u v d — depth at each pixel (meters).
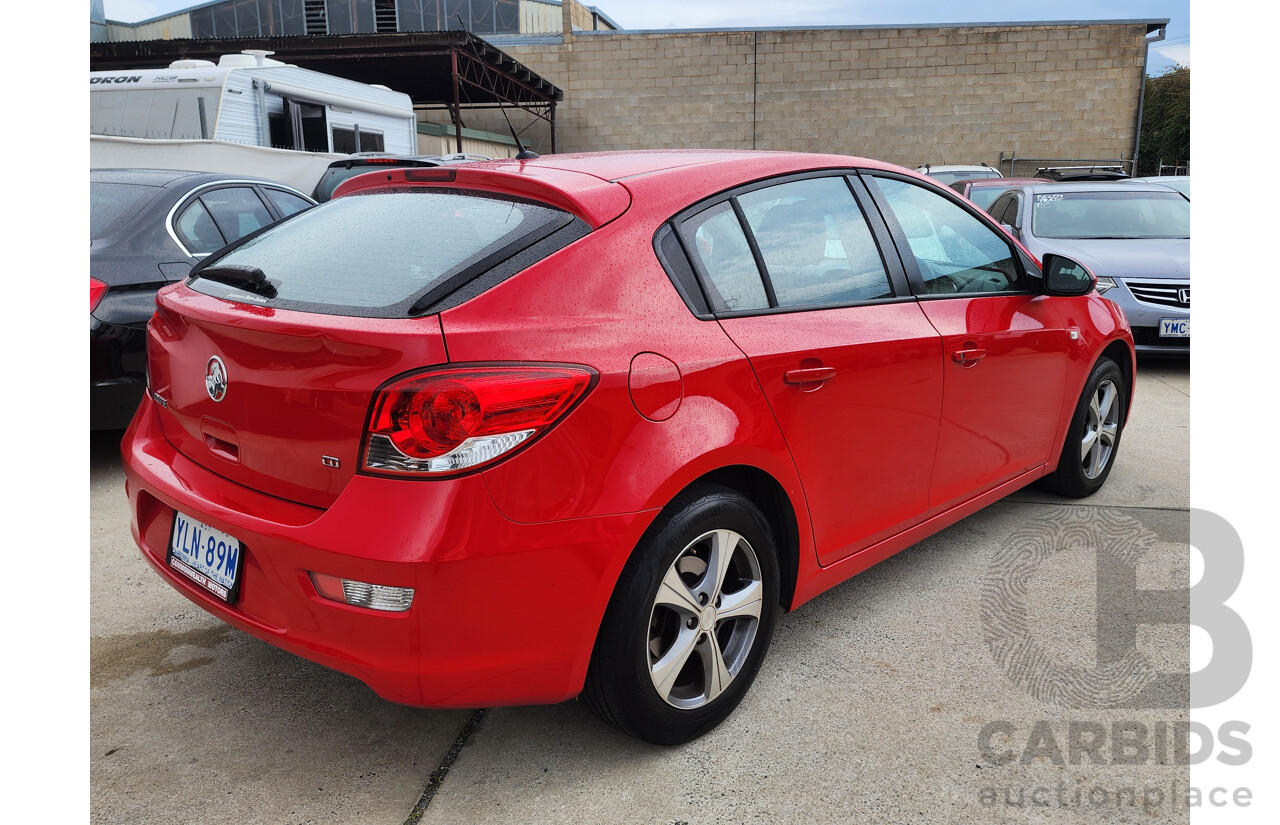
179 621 2.73
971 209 3.08
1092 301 3.63
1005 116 23.45
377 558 1.61
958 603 2.86
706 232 2.15
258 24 37.34
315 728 2.19
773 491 2.23
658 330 1.94
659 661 1.99
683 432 1.91
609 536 1.78
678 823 1.85
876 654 2.54
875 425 2.45
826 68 23.62
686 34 23.81
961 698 2.31
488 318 1.73
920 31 23.20
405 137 14.66
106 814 1.86
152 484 2.08
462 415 1.61
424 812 1.88
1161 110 43.94
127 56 18.53
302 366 1.73
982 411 2.91
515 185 2.06
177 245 4.19
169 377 2.13
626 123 24.58
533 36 24.41
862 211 2.62
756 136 24.19
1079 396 3.50
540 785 1.97
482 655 1.71
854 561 2.53
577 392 1.74
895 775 2.00
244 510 1.84
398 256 1.93
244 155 9.34
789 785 1.97
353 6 35.19
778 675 2.42
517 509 1.67
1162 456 4.43
